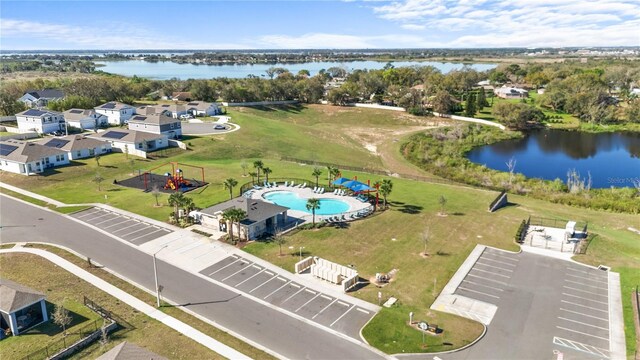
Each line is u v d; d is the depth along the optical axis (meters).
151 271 51.31
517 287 48.59
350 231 63.38
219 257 55.06
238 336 39.62
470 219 68.62
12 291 39.81
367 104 195.88
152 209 70.88
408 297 46.41
